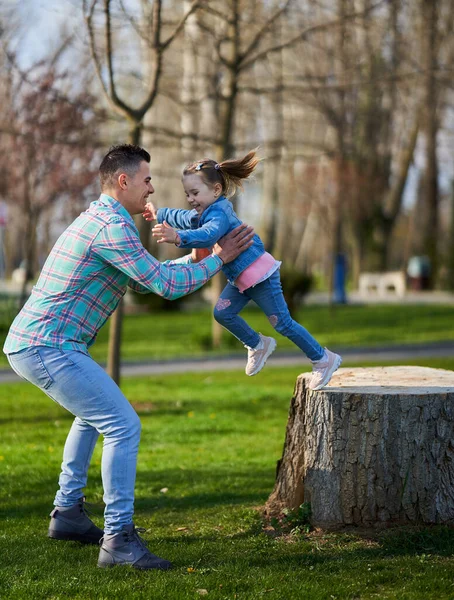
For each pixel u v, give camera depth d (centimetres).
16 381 1567
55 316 508
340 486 566
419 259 4397
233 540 575
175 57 2000
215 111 2044
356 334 2273
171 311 3094
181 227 562
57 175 1927
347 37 1970
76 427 579
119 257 505
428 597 461
